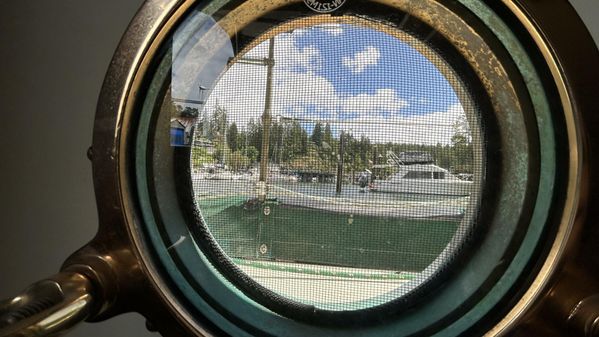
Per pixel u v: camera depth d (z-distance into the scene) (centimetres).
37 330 38
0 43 90
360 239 54
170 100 53
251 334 52
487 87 52
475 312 49
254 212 55
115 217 49
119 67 49
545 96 47
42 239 93
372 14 53
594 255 44
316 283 54
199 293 52
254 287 55
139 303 49
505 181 51
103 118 49
